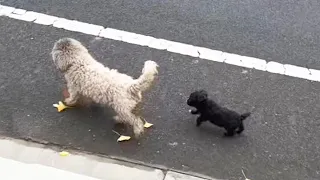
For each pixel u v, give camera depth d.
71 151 4.18
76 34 5.02
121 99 4.14
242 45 5.01
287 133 4.35
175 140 4.27
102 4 5.31
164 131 4.31
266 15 5.30
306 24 5.23
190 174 4.09
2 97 4.48
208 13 5.29
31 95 4.50
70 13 5.20
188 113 4.43
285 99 4.59
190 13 5.28
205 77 4.72
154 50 4.92
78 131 4.29
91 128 4.31
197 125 4.34
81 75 4.21
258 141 4.29
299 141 4.31
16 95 4.50
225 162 4.16
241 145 4.25
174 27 5.14
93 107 4.43
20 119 4.35
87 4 5.30
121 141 4.24
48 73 4.67
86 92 4.25
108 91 4.16
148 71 4.05
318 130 4.39
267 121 4.42
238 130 4.29
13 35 4.96
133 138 4.25
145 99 4.51
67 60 4.20
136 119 4.21
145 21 5.18
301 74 4.79
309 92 4.66
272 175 4.11
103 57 4.84
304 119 4.45
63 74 4.53
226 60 4.87
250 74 4.77
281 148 4.26
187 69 4.77
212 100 4.30
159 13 5.26
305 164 4.18
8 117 4.36
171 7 5.32
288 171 4.13
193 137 4.29
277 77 4.76
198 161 4.16
